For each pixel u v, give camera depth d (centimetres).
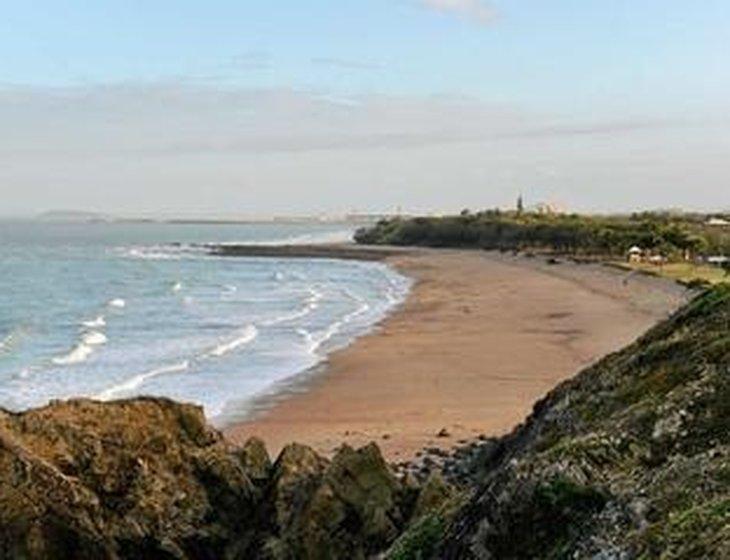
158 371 5756
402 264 16025
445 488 2088
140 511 2167
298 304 9775
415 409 4500
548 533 1281
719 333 1820
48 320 8688
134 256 19288
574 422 1816
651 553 1098
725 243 15138
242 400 4825
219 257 18988
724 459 1255
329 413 4462
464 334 7144
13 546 2022
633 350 2097
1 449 2083
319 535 2034
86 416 2297
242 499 2270
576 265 14150
